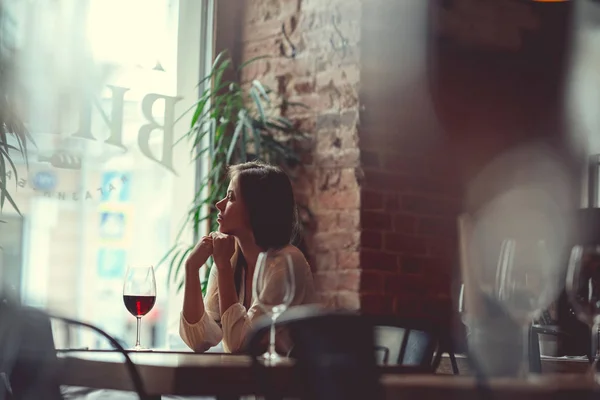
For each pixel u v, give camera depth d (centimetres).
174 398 367
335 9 467
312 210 466
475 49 522
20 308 223
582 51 584
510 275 216
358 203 452
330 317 186
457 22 512
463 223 278
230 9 499
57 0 449
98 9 464
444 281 482
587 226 484
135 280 293
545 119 561
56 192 452
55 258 459
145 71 477
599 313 221
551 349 353
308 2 475
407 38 484
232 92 488
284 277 236
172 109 484
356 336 187
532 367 288
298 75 477
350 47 462
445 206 492
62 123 452
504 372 252
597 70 593
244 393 207
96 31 463
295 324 188
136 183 474
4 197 397
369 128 460
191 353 272
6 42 430
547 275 215
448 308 478
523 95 550
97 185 464
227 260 315
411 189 475
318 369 184
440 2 503
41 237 452
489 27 530
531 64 555
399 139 473
